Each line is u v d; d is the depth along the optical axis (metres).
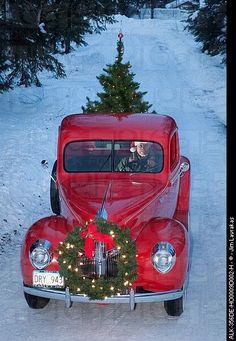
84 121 7.09
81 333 5.73
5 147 12.70
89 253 5.74
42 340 5.59
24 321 5.95
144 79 22.44
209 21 23.36
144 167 6.78
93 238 5.73
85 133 6.80
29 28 15.94
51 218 6.27
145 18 47.22
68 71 24.55
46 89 20.41
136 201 6.17
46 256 5.84
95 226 5.73
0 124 15.16
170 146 6.86
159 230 5.96
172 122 7.25
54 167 7.82
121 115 7.45
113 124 6.97
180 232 5.99
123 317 6.07
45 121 15.89
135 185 6.60
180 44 31.52
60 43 26.78
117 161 6.81
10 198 9.65
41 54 16.38
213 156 12.65
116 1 28.41
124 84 10.37
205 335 5.65
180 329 5.79
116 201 6.16
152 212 6.29
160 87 21.02
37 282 5.86
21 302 6.35
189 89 20.83
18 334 5.69
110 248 5.78
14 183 10.34
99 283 5.65
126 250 5.68
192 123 15.96
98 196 6.31
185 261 5.84
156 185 6.62
